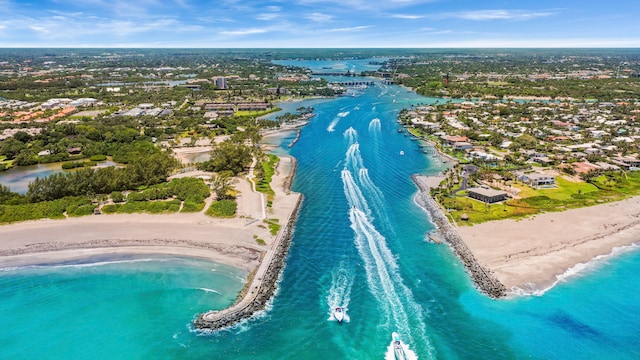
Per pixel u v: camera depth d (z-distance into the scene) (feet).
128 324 317.83
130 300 344.28
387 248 427.33
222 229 458.50
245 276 375.45
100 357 288.92
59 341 303.68
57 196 538.06
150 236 443.73
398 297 346.74
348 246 432.25
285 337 303.07
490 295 347.36
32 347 298.76
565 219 482.69
